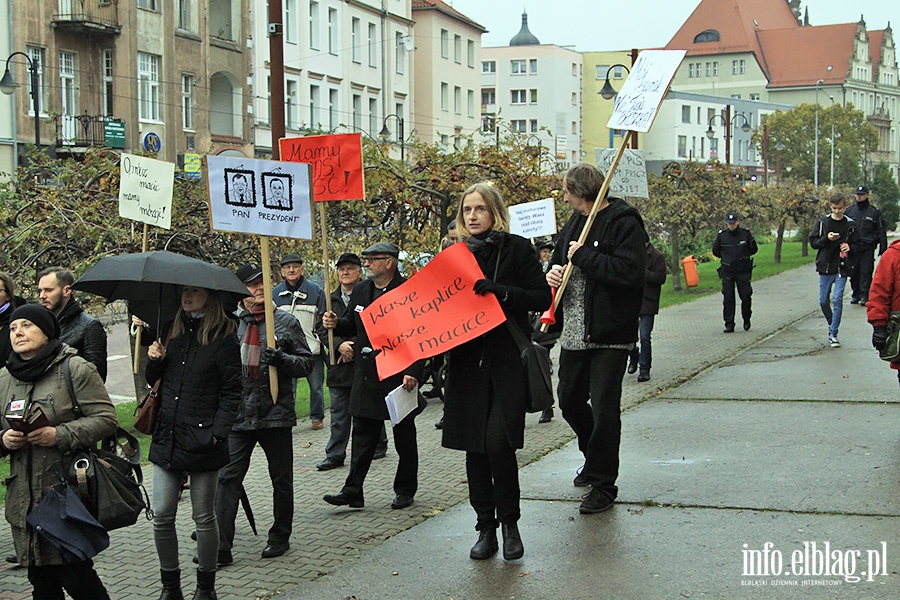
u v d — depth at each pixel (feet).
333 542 21.86
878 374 38.99
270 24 36.88
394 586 18.78
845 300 68.08
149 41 119.44
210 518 18.52
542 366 19.67
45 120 106.93
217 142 132.57
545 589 18.10
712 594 17.39
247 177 21.88
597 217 22.47
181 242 38.34
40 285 22.71
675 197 85.05
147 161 28.07
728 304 56.24
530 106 334.24
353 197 26.89
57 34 108.47
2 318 22.15
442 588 18.49
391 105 183.93
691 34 435.53
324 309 34.35
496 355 19.76
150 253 18.26
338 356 28.60
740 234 56.03
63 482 16.15
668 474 25.30
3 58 102.27
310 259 42.98
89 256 35.83
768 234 178.19
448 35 212.43
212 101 137.18
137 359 24.76
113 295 19.56
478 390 19.76
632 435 30.19
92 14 111.34
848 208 64.80
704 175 90.22
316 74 157.99
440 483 26.76
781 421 31.17
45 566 16.26
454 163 46.42
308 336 33.81
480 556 19.89
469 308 19.72
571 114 342.23
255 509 24.91
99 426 16.51
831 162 281.13
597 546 20.21
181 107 124.88
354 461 24.38
